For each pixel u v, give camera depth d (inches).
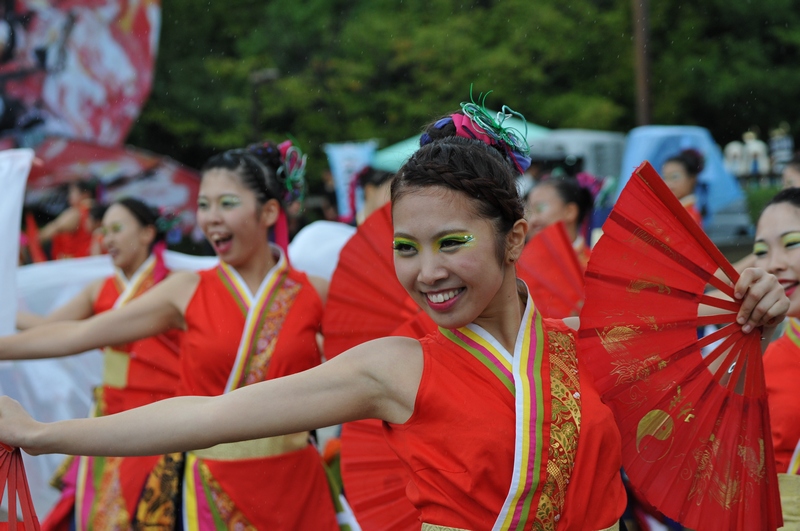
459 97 1142.3
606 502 148.0
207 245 917.2
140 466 278.7
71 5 681.0
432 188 139.9
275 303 261.1
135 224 350.9
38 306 410.9
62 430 144.7
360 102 1154.0
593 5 1211.2
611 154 952.3
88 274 418.3
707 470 159.2
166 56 1154.7
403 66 1173.1
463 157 142.4
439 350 148.7
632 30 1190.9
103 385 327.9
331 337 227.1
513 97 1159.0
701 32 1235.9
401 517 187.3
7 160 291.4
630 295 157.3
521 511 140.6
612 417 150.9
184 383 261.1
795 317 222.7
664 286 157.6
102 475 287.3
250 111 1122.0
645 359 157.2
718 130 1279.5
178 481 259.1
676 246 156.7
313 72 1157.1
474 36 1176.8
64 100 690.2
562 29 1165.1
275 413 142.3
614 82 1205.1
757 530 160.7
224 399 143.4
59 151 667.4
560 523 143.5
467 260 139.7
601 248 156.2
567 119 1157.1
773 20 1237.1
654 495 157.9
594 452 145.8
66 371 394.0
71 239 559.8
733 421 160.2
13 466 152.6
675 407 158.2
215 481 250.1
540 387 145.6
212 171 262.2
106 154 677.9
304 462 255.1
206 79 1163.3
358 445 192.4
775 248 221.8
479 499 141.6
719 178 612.7
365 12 1206.3
